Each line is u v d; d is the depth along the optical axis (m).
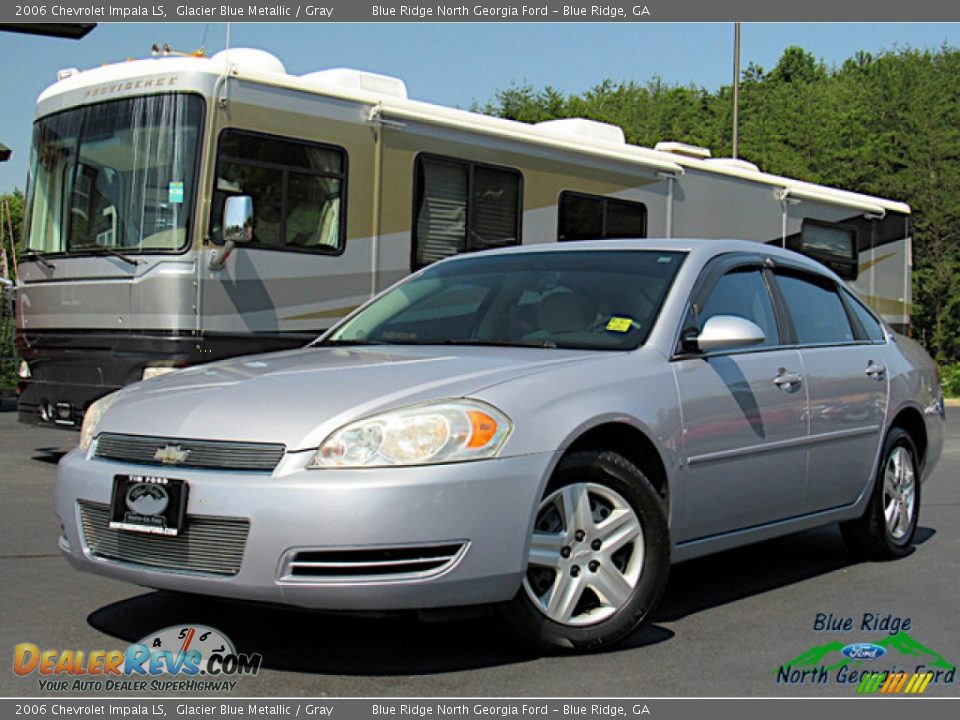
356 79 10.77
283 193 9.99
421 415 4.32
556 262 6.03
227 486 4.25
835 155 36.91
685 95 52.53
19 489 9.12
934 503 9.24
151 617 5.21
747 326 5.27
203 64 9.70
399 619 5.18
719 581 6.20
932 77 41.97
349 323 6.20
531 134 11.86
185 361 9.42
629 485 4.78
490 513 4.29
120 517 4.47
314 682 4.35
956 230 34.06
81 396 10.03
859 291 16.25
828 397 6.07
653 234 13.19
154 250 9.57
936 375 7.39
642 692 4.30
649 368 5.09
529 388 4.62
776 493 5.70
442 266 6.46
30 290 10.52
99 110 10.17
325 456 4.24
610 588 4.74
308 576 4.17
